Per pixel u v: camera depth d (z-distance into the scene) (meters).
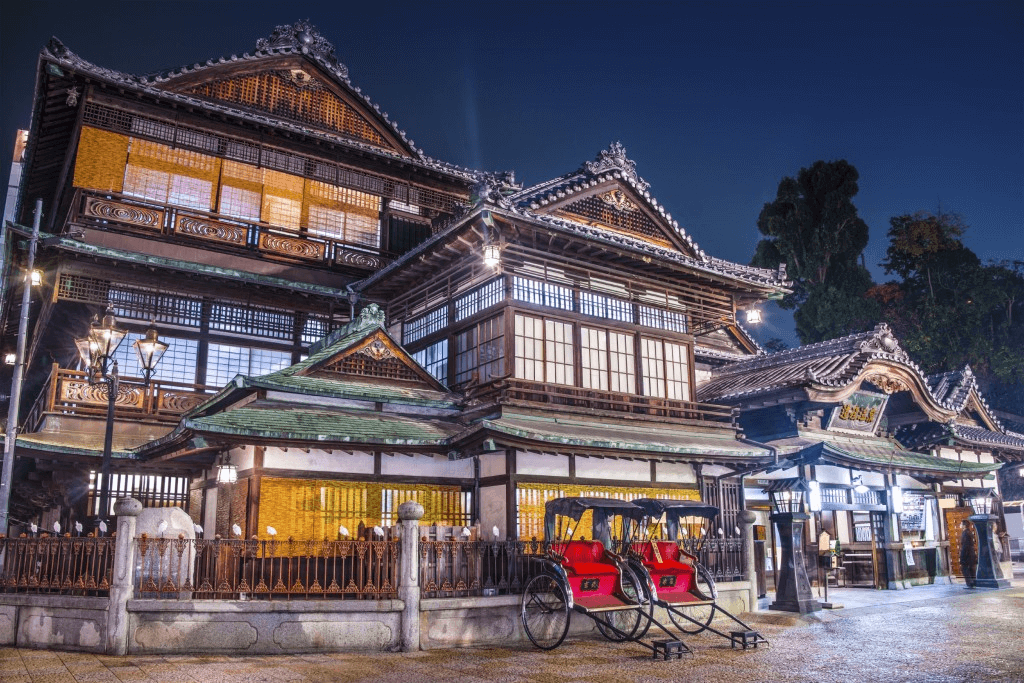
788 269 46.97
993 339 47.16
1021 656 10.13
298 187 22.59
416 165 24.22
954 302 46.53
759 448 18.39
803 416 21.66
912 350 44.91
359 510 14.43
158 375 19.23
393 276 19.94
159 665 9.41
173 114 20.77
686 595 12.00
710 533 15.67
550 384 16.22
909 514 24.22
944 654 10.34
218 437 12.53
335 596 11.15
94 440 16.72
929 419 24.55
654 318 19.45
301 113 24.09
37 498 21.23
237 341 20.50
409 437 14.12
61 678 8.59
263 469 13.68
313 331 21.75
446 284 19.23
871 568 23.19
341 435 13.39
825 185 46.53
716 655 10.47
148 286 19.56
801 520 15.71
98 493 17.66
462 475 15.75
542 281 17.56
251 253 21.11
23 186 22.77
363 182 23.84
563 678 8.81
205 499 16.97
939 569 23.84
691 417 19.67
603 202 20.53
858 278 46.00
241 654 10.27
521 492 15.05
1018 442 28.92
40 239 17.28
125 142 20.06
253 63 23.17
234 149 21.80
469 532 13.61
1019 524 36.47
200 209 20.84
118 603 10.23
